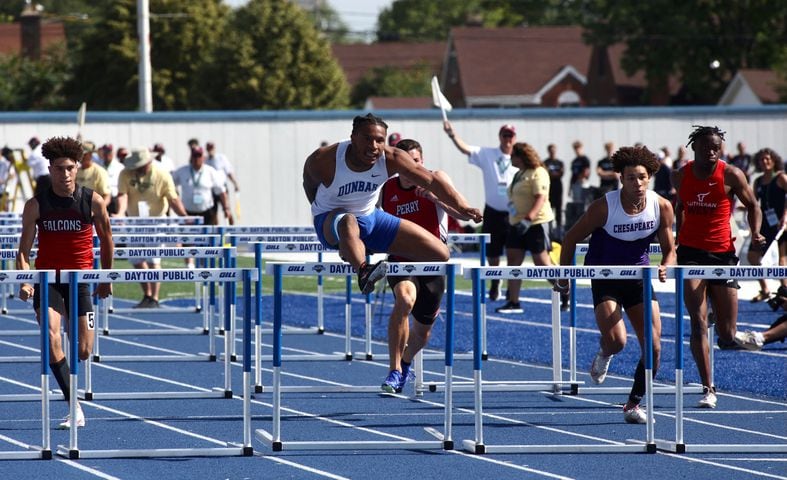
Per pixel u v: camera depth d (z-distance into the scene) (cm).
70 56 13650
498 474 1545
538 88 13850
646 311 1673
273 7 11725
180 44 12631
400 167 1698
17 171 5925
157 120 6419
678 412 1677
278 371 1688
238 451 1666
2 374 2444
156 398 2138
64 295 1814
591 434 1819
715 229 1986
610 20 11488
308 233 2952
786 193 3266
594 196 5738
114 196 3941
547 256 3372
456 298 3938
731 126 6925
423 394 2216
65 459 1634
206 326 3109
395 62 19762
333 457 1650
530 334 3055
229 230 2948
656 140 6881
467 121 6681
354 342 2966
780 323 2042
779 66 10975
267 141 6556
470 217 1717
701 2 11319
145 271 1630
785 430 1841
